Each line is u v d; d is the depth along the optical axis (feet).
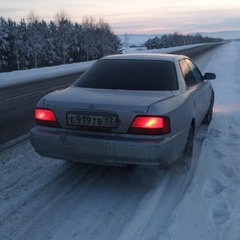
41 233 10.63
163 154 12.17
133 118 12.20
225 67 71.10
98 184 14.14
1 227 10.94
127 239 10.24
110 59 16.55
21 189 13.61
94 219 11.43
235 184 13.94
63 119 12.98
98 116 12.48
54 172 15.40
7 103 36.47
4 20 173.58
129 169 14.88
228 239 10.12
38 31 181.27
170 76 15.06
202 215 11.56
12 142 20.51
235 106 29.60
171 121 12.61
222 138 20.15
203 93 19.31
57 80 64.18
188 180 14.48
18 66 168.25
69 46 208.23
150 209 12.00
